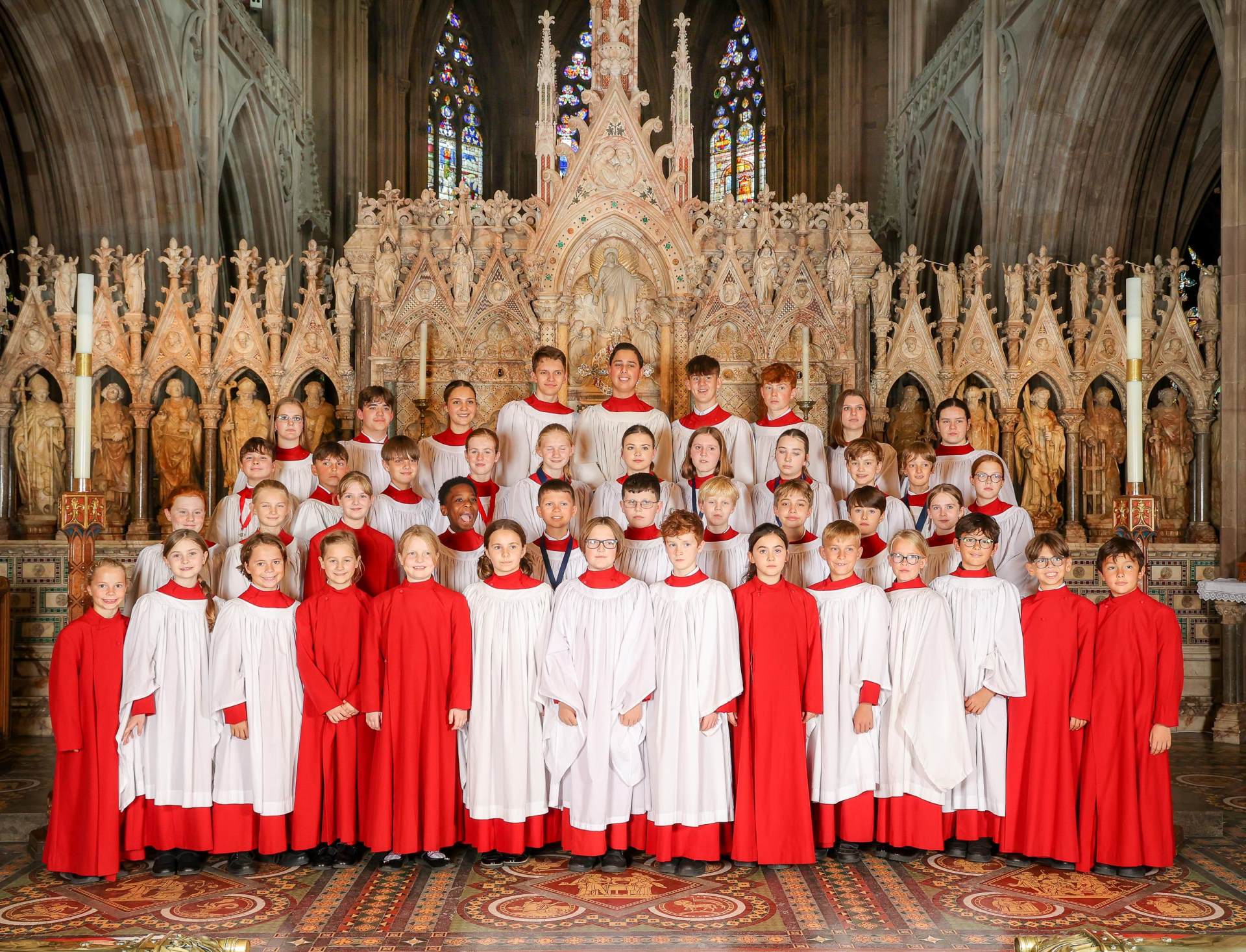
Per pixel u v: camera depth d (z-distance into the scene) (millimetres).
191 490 7184
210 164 16906
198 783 6559
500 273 11867
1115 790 6574
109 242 15891
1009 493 8562
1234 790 8594
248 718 6566
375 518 7922
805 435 7719
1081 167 15695
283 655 6660
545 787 6750
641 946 5367
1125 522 7531
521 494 7941
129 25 15125
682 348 11680
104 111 15477
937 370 11695
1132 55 15047
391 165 30312
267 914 5828
